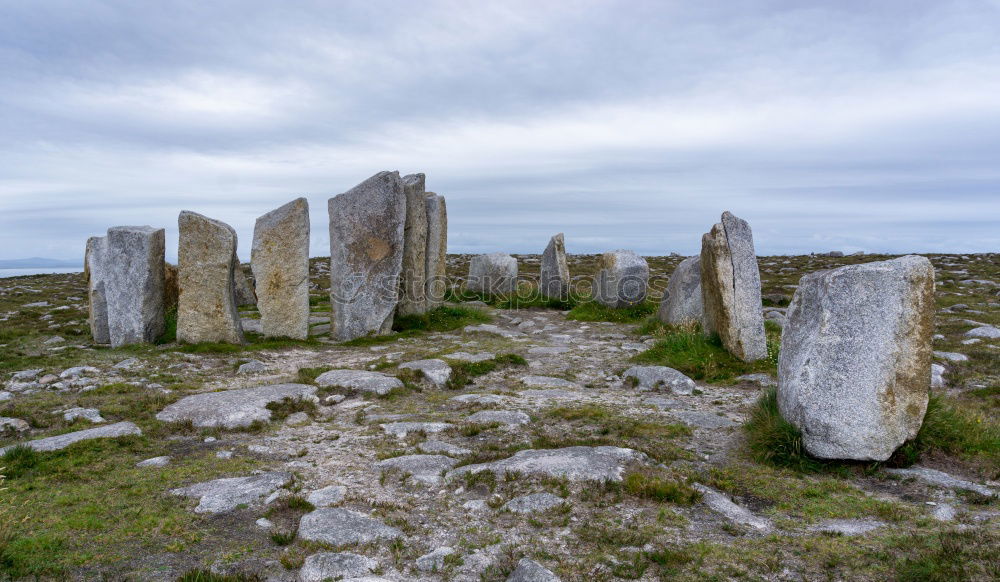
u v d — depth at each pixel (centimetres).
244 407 898
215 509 553
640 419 852
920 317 627
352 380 1056
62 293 3062
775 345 1298
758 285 1216
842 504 563
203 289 1445
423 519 535
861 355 636
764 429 709
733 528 511
